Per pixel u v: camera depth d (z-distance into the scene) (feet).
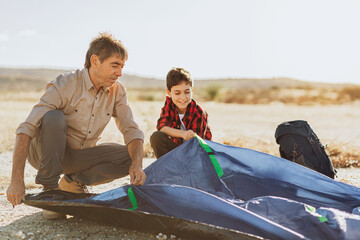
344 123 52.65
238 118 61.57
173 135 11.94
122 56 10.04
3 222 9.73
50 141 9.52
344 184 9.97
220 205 7.97
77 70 10.49
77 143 10.62
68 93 10.09
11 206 11.35
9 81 374.22
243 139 25.32
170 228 7.82
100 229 9.19
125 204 8.74
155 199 8.53
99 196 8.74
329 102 134.82
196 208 8.07
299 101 139.54
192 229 7.45
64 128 9.71
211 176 10.46
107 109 10.77
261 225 7.39
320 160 12.67
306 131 13.10
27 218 10.09
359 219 7.91
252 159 10.80
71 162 10.81
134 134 10.73
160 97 138.31
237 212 7.73
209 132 13.29
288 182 10.42
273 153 21.01
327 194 10.08
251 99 147.64
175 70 12.32
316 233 7.73
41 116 9.53
